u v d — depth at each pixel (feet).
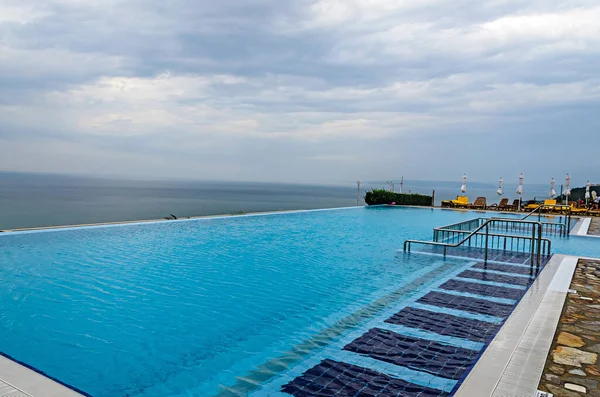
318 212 63.16
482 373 9.46
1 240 31.09
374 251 29.96
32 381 9.02
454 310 16.28
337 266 24.79
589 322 13.19
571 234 40.78
